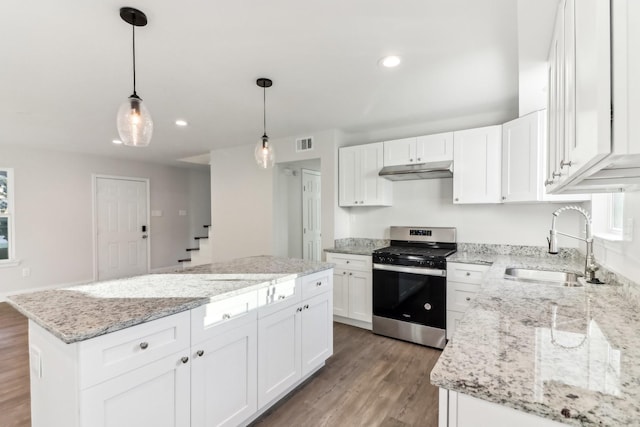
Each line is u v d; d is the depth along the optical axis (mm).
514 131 2762
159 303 1489
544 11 1433
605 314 1249
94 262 5484
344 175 3859
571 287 1696
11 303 1498
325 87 2590
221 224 5098
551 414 669
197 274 2133
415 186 3707
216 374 1651
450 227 3477
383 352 2904
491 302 1418
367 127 3803
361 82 2492
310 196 5402
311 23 1729
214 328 1636
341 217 4012
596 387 740
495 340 1011
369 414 2021
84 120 3432
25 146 4727
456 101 2904
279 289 2047
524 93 2412
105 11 1597
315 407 2090
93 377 1184
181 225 6812
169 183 6598
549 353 917
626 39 612
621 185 1188
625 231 1552
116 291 1699
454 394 809
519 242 3121
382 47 1979
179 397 1479
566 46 1064
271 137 4293
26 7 1549
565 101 1080
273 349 2010
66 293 1663
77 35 1812
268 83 2498
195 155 5586
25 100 2828
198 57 2092
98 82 2463
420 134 3645
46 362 1354
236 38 1871
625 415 641
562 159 1142
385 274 3244
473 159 3041
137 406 1322
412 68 2264
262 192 4641
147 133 1757
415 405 2115
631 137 611
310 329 2348
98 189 5559
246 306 1812
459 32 1812
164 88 2604
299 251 5121
